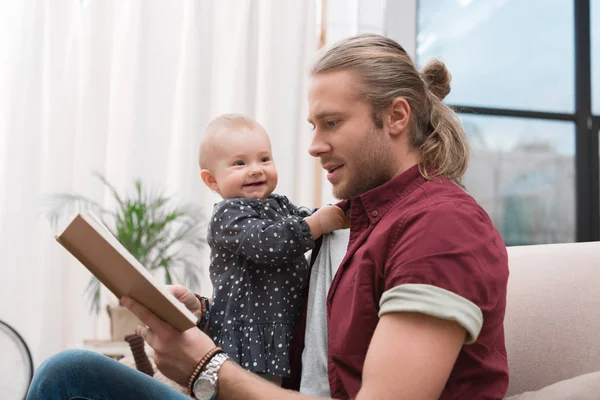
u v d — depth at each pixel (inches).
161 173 113.9
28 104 109.7
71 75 112.1
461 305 33.0
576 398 34.9
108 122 112.3
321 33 122.9
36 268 108.4
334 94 41.6
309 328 45.6
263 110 119.7
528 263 52.0
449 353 32.9
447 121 44.9
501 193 138.9
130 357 71.2
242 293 49.9
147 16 114.3
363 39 43.4
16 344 104.3
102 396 36.1
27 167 108.8
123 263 32.7
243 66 118.3
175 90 115.6
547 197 141.4
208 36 117.0
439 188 39.9
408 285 33.7
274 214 53.0
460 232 35.0
